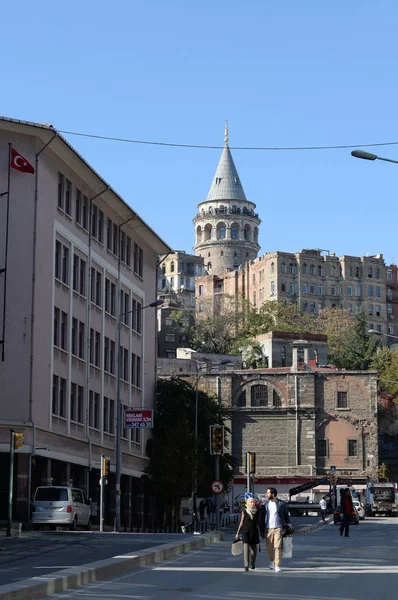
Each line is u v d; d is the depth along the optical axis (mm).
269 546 28016
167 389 84375
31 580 20719
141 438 78500
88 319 67188
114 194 70312
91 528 62656
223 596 20734
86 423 65938
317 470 120562
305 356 126312
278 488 120250
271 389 123000
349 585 23391
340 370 125375
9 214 57312
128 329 76875
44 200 59344
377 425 121562
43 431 57875
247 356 155750
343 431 121438
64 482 61844
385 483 110062
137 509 77938
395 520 96625
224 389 123312
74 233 64812
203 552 35219
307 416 121500
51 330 59938
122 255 76375
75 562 29141
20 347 56594
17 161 57500
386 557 34594
